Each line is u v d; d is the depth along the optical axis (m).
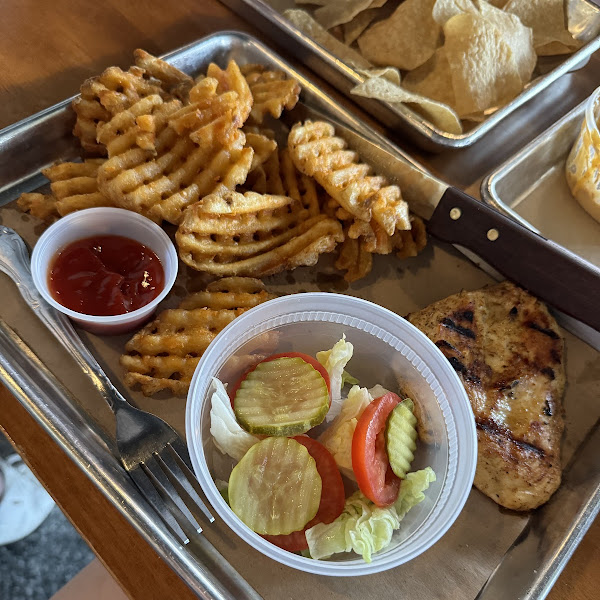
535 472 0.33
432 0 0.47
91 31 0.45
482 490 0.34
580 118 0.46
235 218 0.35
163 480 0.31
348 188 0.36
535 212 0.46
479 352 0.36
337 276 0.39
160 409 0.34
